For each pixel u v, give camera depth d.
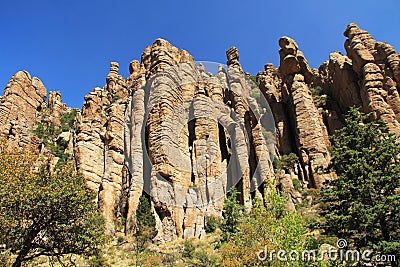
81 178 20.39
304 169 51.00
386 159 19.34
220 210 40.75
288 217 16.11
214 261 25.56
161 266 27.08
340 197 19.58
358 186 18.50
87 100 62.06
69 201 18.33
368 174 18.70
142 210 36.75
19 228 17.16
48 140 64.56
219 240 31.81
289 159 52.06
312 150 51.91
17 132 60.00
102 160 50.66
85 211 19.11
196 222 37.53
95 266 26.86
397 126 45.09
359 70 54.84
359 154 20.17
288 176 46.88
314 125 54.31
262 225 16.55
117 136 51.81
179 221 37.44
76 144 50.72
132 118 50.19
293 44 64.19
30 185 17.69
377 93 49.44
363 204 18.03
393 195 17.70
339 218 18.53
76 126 65.75
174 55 57.97
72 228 18.31
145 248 32.12
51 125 70.94
